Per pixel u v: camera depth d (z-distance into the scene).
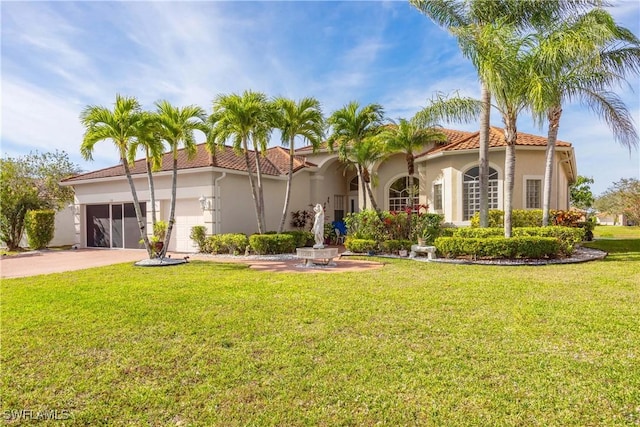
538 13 14.33
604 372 4.27
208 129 15.98
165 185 19.53
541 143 18.73
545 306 6.96
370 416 3.51
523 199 18.97
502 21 13.14
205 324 6.22
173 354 4.99
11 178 23.14
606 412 3.50
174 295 8.39
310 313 6.77
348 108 18.20
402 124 18.47
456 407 3.63
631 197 36.81
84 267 13.95
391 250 16.11
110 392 4.03
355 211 27.12
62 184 22.59
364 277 10.45
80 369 4.59
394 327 5.91
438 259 13.89
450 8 15.18
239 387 4.07
